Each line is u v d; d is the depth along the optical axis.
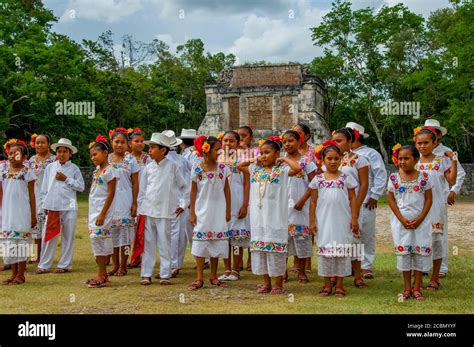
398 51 32.56
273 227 6.71
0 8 27.16
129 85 36.66
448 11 35.06
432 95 29.38
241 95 31.52
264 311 5.79
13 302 6.33
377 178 8.24
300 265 7.71
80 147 30.86
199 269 7.29
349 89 36.66
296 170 6.68
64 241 8.73
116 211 8.52
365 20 32.97
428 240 6.45
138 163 9.54
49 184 8.95
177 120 42.66
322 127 30.25
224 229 7.39
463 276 7.90
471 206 22.06
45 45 27.16
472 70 26.77
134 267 9.23
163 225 7.54
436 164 7.68
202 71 45.50
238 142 8.42
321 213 6.73
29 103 26.20
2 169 7.74
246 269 8.95
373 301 6.30
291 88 30.77
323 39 33.88
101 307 6.05
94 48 37.00
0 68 24.98
